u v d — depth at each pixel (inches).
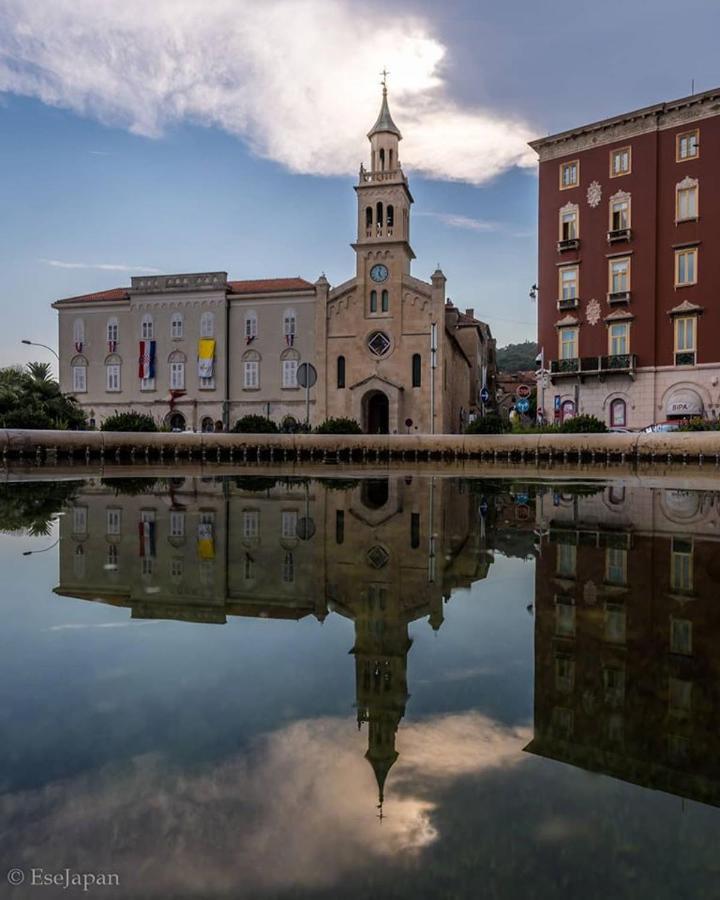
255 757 77.6
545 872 56.7
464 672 105.4
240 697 96.3
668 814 65.6
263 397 2097.7
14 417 1205.7
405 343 1966.0
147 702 94.3
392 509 360.5
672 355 1535.4
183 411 2142.0
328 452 1322.6
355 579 178.2
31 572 187.2
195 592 163.9
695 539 247.4
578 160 1657.2
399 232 1983.3
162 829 63.5
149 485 536.1
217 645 122.0
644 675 103.7
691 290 1510.8
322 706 92.8
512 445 1226.0
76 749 79.2
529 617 138.8
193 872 56.9
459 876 55.9
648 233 1556.3
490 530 273.0
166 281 2154.3
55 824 64.3
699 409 1492.4
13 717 89.2
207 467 943.0
